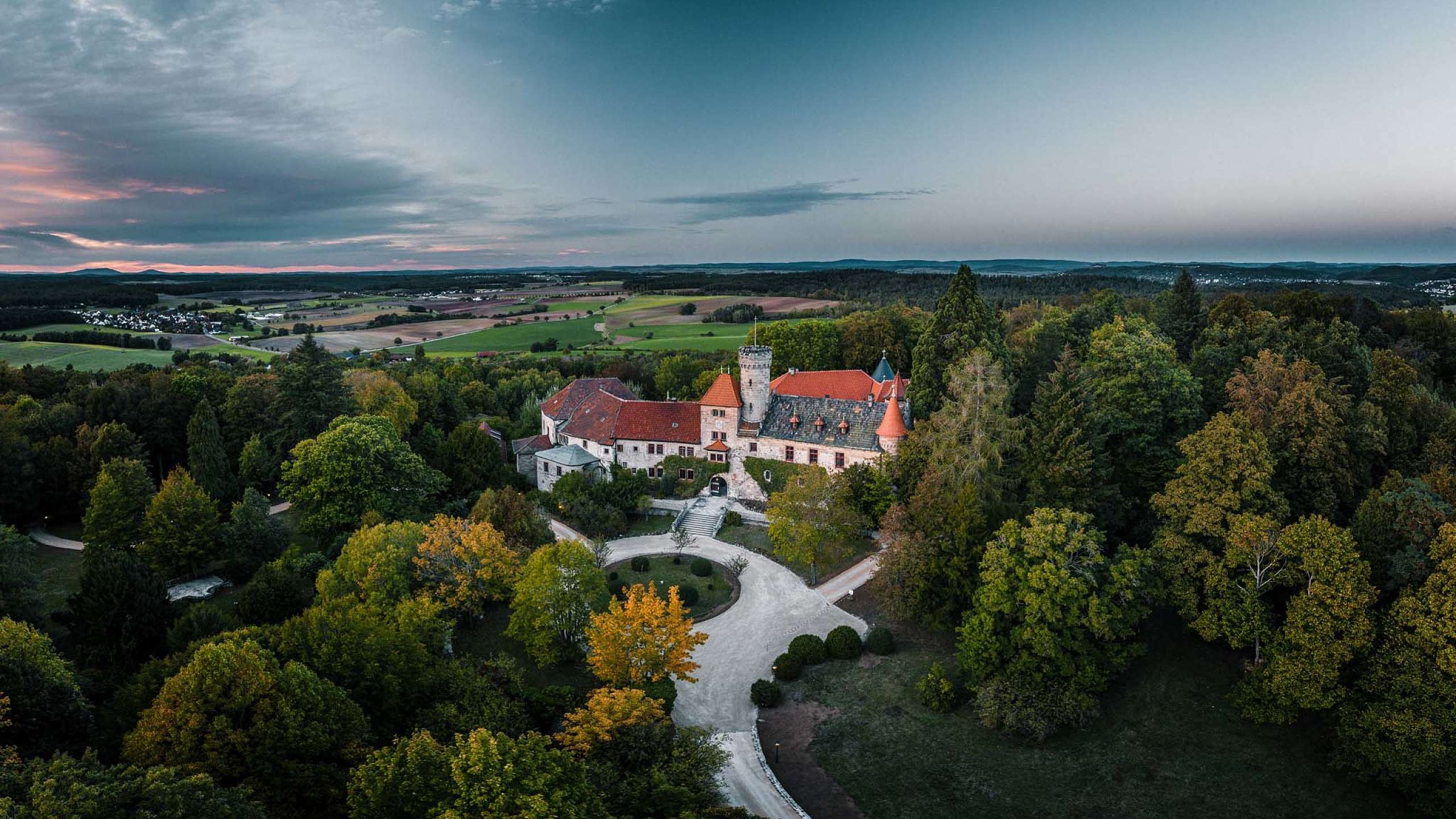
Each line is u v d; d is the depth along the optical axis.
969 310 86.25
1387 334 98.56
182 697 31.22
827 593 63.25
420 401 107.19
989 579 47.59
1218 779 41.06
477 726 37.94
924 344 87.81
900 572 54.34
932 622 53.56
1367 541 45.81
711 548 72.44
